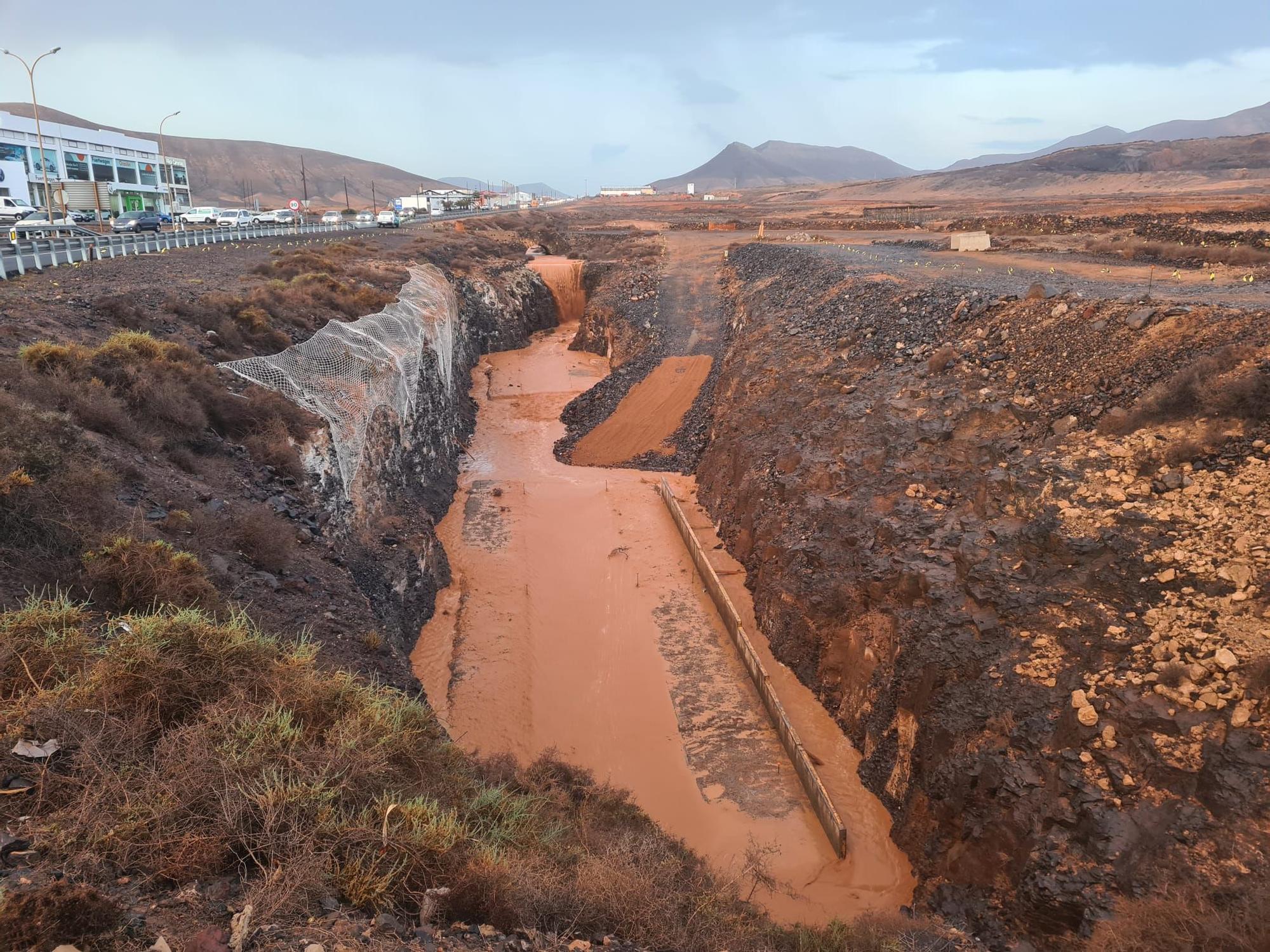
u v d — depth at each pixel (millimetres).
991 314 24688
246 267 37562
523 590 24500
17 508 10133
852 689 17844
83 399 14562
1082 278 31453
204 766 6250
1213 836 9547
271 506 16328
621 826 12539
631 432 39156
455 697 18734
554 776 14305
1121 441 16266
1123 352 18812
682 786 16359
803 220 98562
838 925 11117
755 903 12242
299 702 7875
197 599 10594
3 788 5625
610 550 27734
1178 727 10781
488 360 57500
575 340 61594
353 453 22047
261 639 8648
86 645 7629
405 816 6746
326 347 24344
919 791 14188
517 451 39344
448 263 61500
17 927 4129
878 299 31266
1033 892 10523
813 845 14680
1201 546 12945
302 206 141125
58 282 27266
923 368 24016
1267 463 13672
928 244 53562
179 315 23047
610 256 76625
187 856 5426
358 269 41406
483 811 8477
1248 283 27172
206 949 4617
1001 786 12219
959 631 14883
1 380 13969
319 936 5160
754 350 36219
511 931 6285
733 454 29875
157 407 16344
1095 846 10422
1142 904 9297
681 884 9680
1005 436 18922
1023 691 13016
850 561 19422
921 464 20125
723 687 19938
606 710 19062
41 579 9523
